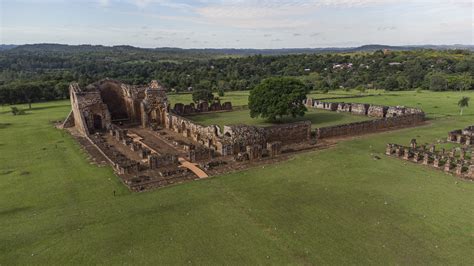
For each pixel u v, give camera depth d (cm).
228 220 2262
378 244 1970
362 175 3111
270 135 4259
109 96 6275
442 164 3419
